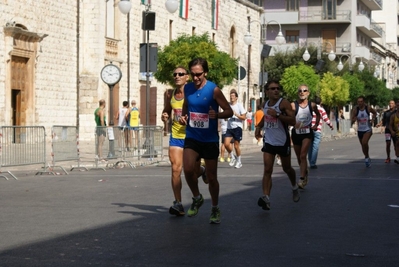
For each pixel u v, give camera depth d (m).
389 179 18.22
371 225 10.77
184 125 11.67
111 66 27.77
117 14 41.97
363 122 22.94
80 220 11.13
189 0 52.16
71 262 7.98
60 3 36.28
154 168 23.27
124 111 32.19
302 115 15.87
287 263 8.02
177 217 11.48
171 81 37.62
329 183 17.16
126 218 11.35
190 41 37.88
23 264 7.88
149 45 27.73
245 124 63.06
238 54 62.78
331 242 9.34
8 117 32.06
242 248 8.87
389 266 7.94
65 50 36.91
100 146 23.16
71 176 19.84
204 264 7.93
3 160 19.22
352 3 81.94
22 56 33.09
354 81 66.88
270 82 12.55
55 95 36.03
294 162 25.62
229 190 15.51
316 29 83.19
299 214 11.88
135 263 7.94
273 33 83.62
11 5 32.28
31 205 13.07
